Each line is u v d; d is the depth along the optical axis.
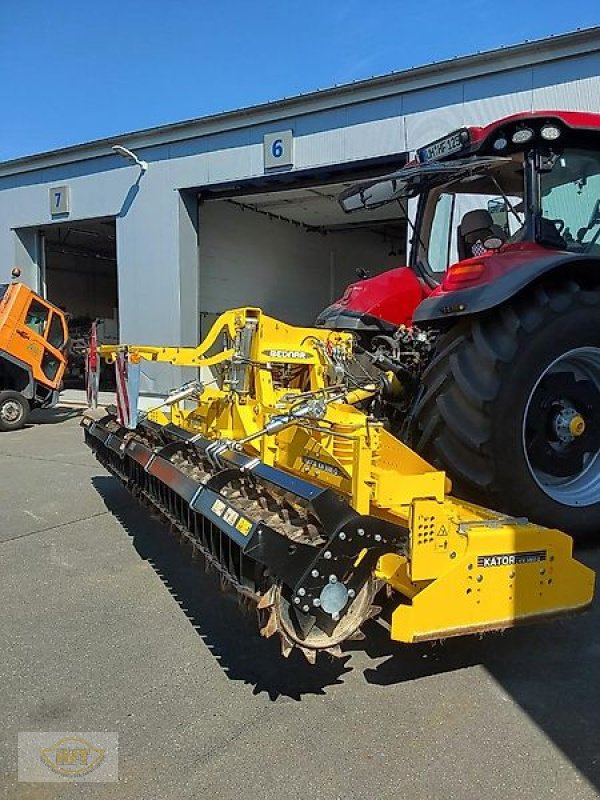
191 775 1.93
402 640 2.14
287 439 3.10
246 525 2.14
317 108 9.77
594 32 7.26
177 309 11.89
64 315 10.08
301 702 2.30
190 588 3.35
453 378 3.01
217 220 13.87
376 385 3.29
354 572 2.12
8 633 2.86
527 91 7.86
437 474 2.24
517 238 3.46
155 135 11.73
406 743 2.06
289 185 11.02
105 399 12.88
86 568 3.64
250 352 3.36
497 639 2.74
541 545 2.33
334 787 1.87
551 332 2.96
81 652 2.68
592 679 2.43
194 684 2.43
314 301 17.03
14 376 9.51
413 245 4.70
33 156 13.51
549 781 1.88
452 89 8.48
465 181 4.15
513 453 2.93
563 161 3.39
